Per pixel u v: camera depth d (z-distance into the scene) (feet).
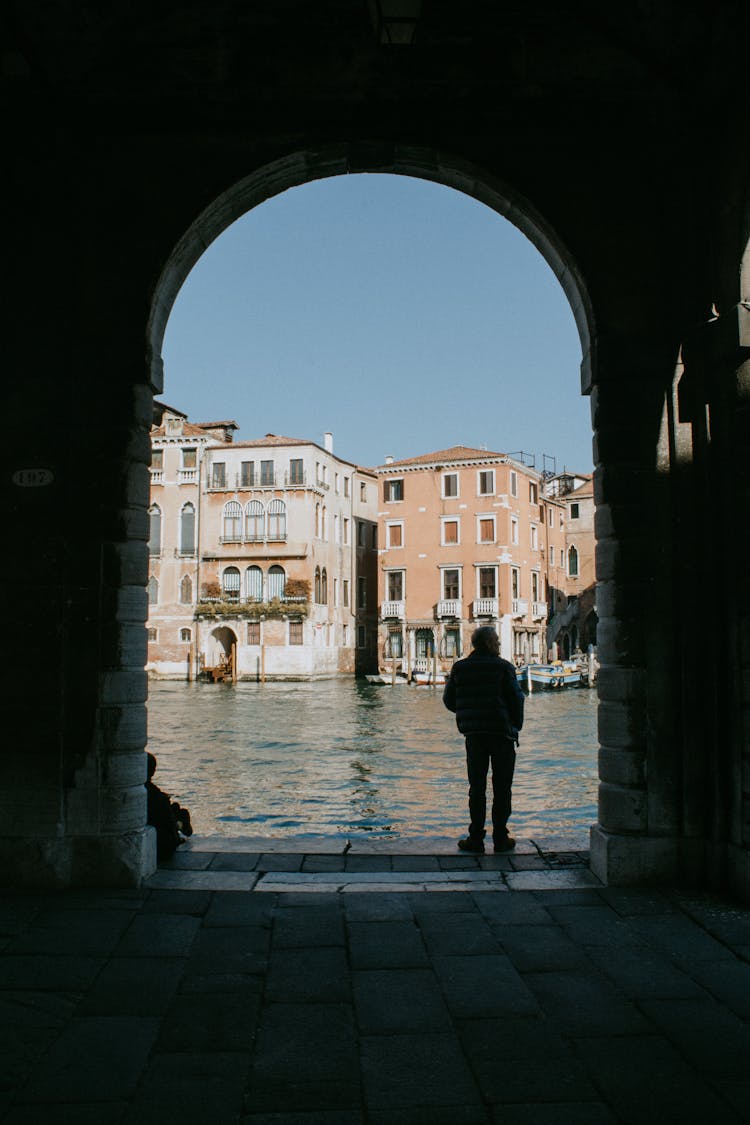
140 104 18.54
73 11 16.69
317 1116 8.93
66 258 18.56
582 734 84.89
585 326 18.98
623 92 18.39
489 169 18.57
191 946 13.98
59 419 18.28
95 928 14.88
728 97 17.04
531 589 169.48
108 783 17.69
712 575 17.65
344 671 181.78
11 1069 9.91
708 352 17.87
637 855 17.42
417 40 18.61
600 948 13.88
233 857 19.85
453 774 56.34
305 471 164.55
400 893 16.93
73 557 18.04
